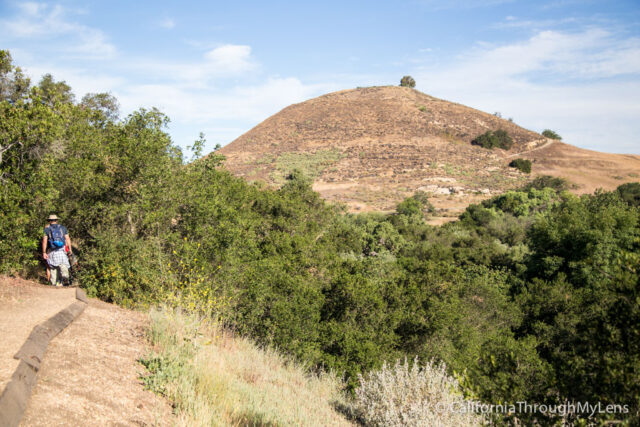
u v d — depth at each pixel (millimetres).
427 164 94125
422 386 6195
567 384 3375
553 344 16734
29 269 8203
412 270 23672
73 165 10148
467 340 14617
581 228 24578
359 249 34656
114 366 4004
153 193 10805
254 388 5648
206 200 11719
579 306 18125
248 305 10234
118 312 6258
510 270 29953
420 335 13523
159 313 6293
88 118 12961
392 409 5906
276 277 12141
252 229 13289
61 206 10234
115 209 10188
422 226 51594
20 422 2529
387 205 71938
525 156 105375
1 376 2795
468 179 87188
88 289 7727
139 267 7988
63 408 2912
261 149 111500
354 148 105375
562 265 25938
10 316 4449
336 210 56125
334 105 134875
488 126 122312
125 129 11820
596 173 93500
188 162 13344
